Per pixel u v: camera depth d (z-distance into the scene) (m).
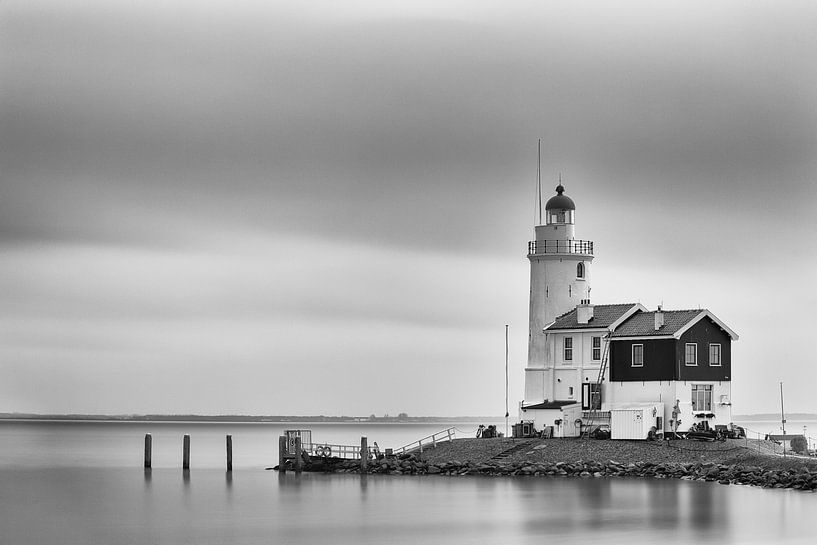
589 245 136.88
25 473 162.88
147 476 151.12
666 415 123.81
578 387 130.00
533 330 135.62
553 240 136.00
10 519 106.31
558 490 110.00
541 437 129.75
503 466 124.50
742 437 126.88
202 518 103.75
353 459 139.25
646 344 125.31
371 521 97.88
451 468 127.44
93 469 172.00
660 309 126.19
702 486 110.81
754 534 86.94
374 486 120.56
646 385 125.06
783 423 131.88
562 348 132.00
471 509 101.88
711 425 126.31
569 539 86.44
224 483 133.88
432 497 110.00
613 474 118.25
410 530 92.88
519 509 100.94
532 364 135.00
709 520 92.75
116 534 95.88
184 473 151.38
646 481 114.69
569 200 138.50
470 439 136.88
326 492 117.12
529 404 133.62
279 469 144.88
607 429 126.31
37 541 93.56
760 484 110.69
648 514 95.88
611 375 127.44
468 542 86.94
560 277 135.38
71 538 94.50
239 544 89.12
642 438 122.88
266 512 104.69
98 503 116.81
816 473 109.62
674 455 119.88
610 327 127.75
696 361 125.38
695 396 125.62
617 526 90.94
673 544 83.94
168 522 101.81
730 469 114.94
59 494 127.50
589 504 101.50
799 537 85.81
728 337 128.38
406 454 136.75
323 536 91.56
